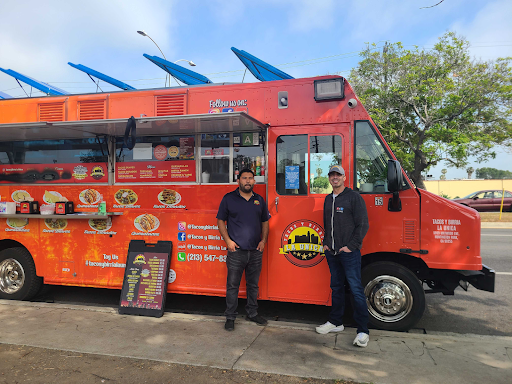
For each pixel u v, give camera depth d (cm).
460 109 1953
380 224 399
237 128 442
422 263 412
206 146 463
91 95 501
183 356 324
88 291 598
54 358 320
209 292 451
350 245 352
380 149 407
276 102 437
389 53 2075
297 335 374
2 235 524
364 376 288
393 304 393
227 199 408
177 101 470
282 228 426
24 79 638
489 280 384
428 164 2080
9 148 532
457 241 381
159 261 455
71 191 503
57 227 504
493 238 1133
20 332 378
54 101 512
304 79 430
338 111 419
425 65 1991
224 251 449
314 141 424
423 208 390
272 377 288
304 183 425
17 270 520
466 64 2016
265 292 431
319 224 416
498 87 1870
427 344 349
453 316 489
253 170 448
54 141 514
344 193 371
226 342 355
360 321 350
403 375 290
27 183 525
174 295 576
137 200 479
